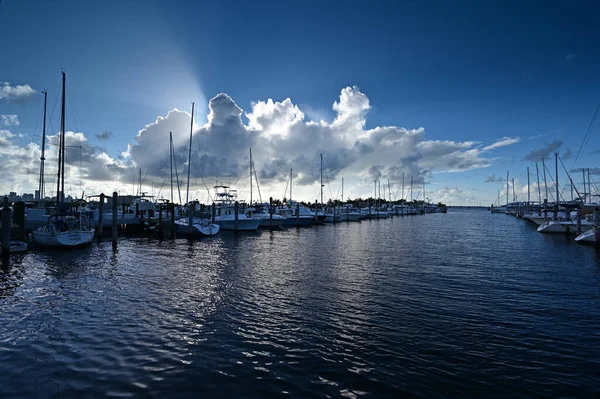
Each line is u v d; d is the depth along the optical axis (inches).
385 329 421.4
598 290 618.2
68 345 369.4
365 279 700.0
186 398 272.5
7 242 930.1
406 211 5654.5
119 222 1739.7
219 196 2138.3
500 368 326.3
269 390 284.7
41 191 1660.9
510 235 1806.1
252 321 446.9
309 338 392.5
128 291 593.9
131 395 276.2
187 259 958.4
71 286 629.0
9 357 340.8
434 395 280.7
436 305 522.6
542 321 455.2
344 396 277.7
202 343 376.5
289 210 2635.3
